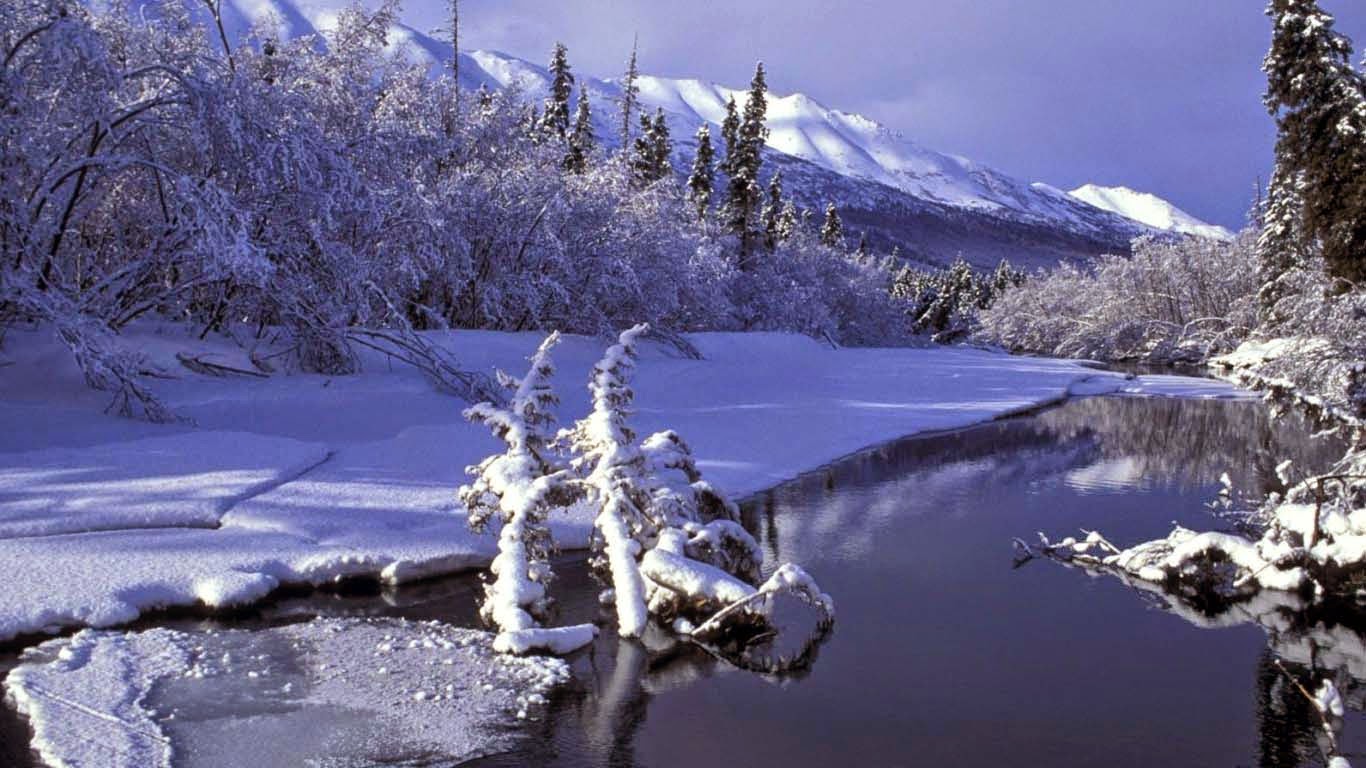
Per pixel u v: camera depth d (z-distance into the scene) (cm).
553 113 4666
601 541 859
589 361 2283
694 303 3394
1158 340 5253
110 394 1288
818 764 537
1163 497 1359
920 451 1733
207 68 1491
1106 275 5678
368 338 1836
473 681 627
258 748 518
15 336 1385
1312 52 2969
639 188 3123
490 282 2480
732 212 5141
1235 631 793
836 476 1442
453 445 1259
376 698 592
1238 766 550
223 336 1675
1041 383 3262
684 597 766
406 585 816
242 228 1292
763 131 5134
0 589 687
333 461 1134
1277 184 4300
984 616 811
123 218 1630
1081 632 780
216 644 664
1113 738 585
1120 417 2403
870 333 6109
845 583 903
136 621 695
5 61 1257
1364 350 1978
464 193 2342
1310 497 1045
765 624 775
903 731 586
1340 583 884
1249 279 5172
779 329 4744
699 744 557
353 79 1903
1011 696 645
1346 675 696
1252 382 1094
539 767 520
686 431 1647
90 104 1322
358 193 1547
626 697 624
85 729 523
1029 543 1066
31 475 952
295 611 742
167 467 1018
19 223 1267
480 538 889
